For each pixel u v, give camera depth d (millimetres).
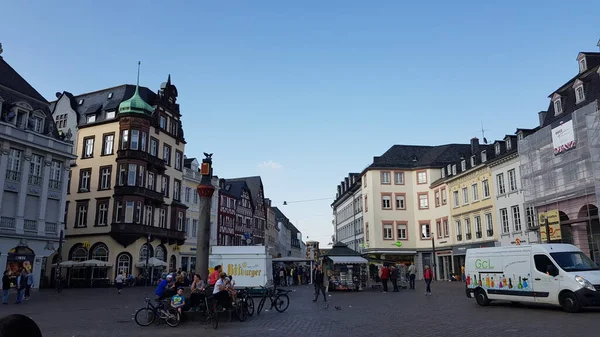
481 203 46656
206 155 21594
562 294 16641
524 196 36031
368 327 13828
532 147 35000
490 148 46938
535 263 17797
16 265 36281
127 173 48312
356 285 35719
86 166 50719
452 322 14469
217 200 68625
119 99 52469
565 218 32312
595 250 29750
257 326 14531
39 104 41719
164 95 55500
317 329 13586
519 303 20438
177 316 14781
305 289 39531
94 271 46781
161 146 54062
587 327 12422
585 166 29297
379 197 59500
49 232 39750
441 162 59031
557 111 36031
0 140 35812
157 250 51625
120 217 47250
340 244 38500
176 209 55500
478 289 20188
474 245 47656
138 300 26797
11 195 36719
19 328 2391
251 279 27375
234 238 75438
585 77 33500
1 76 39000
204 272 20016
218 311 14789
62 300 26531
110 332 13391
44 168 39625
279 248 123688
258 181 93250
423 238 58125
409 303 22500
